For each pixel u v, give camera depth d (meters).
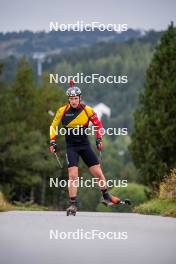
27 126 142.12
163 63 75.31
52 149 30.86
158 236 21.52
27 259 16.30
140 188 103.31
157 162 71.56
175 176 42.62
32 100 143.50
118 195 103.00
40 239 20.33
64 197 130.00
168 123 72.81
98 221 27.50
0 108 138.50
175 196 38.97
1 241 19.70
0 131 126.50
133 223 26.66
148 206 39.03
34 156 124.44
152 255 17.25
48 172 127.94
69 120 30.45
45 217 29.55
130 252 17.73
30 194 133.00
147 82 75.88
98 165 30.91
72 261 16.08
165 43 75.88
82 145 30.77
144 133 73.44
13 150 123.56
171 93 73.62
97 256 16.94
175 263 16.12
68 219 28.38
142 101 75.88
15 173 125.38
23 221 26.81
